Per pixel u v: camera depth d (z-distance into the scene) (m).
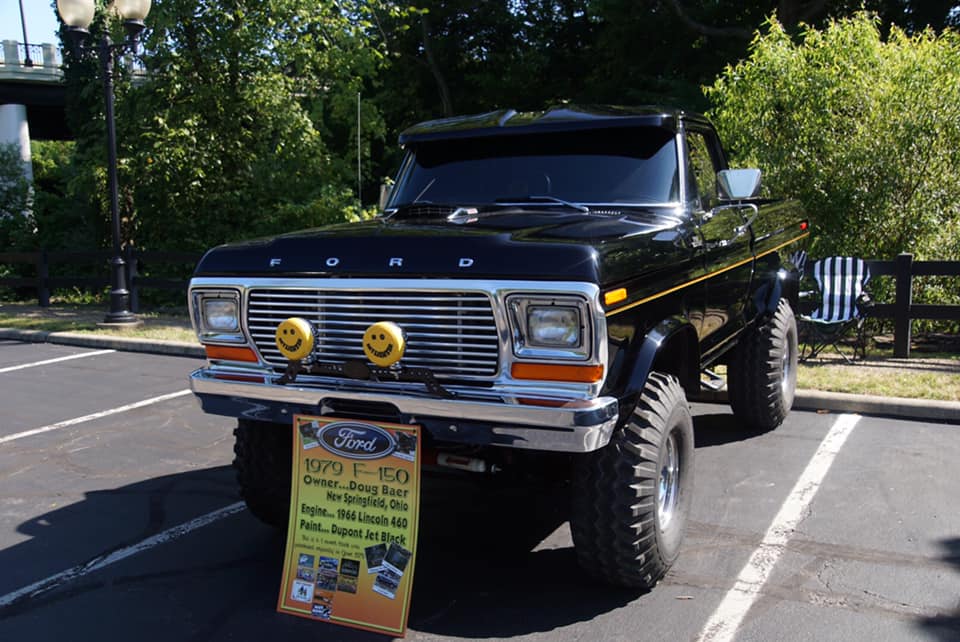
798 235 6.62
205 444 6.22
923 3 17.61
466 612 3.58
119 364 9.42
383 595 3.31
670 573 3.88
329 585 3.42
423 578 3.92
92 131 15.23
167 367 9.21
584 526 3.48
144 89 13.73
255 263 3.63
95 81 14.08
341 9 14.68
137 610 3.66
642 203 4.26
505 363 3.17
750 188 4.42
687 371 4.26
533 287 3.05
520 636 3.37
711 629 3.38
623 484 3.39
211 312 3.76
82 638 3.42
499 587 3.82
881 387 6.96
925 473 5.16
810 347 8.89
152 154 13.09
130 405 7.43
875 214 9.57
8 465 5.75
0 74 30.38
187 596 3.79
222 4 13.59
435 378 3.27
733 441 5.88
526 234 3.34
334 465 3.43
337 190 14.55
